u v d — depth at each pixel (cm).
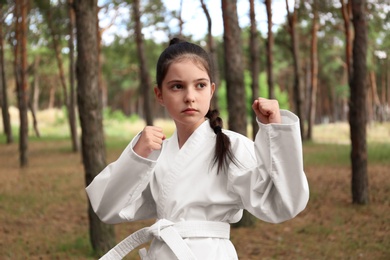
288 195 169
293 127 164
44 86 4250
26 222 805
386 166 1294
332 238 684
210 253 186
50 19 1898
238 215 198
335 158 1505
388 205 862
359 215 807
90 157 580
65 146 2122
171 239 186
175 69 182
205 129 196
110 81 5238
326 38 2575
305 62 3481
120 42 2211
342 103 5112
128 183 183
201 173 191
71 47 1838
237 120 747
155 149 181
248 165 184
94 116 582
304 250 635
